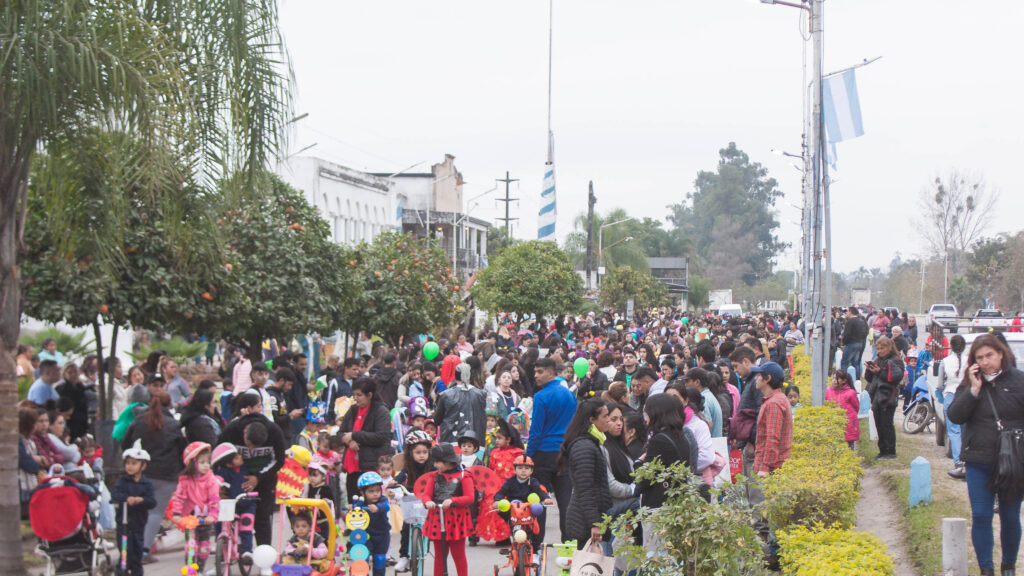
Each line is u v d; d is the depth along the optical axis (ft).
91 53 26.78
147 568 35.17
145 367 51.21
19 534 29.53
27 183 29.96
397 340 92.07
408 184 220.64
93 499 31.30
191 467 31.50
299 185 123.44
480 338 83.76
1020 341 51.96
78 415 47.85
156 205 35.27
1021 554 30.99
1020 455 26.17
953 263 295.48
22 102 27.02
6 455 29.14
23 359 51.16
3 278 29.04
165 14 30.86
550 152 135.44
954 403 27.48
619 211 294.87
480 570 34.71
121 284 45.44
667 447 26.45
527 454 34.37
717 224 526.57
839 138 67.05
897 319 143.13
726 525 22.67
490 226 268.41
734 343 61.26
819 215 62.44
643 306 239.91
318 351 91.09
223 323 52.21
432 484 30.96
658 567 22.77
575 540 29.27
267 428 34.81
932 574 30.04
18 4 26.91
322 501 30.45
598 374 53.36
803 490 30.63
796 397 53.31
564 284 128.98
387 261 88.99
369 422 37.78
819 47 62.49
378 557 31.91
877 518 40.65
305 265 62.95
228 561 32.01
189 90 29.96
